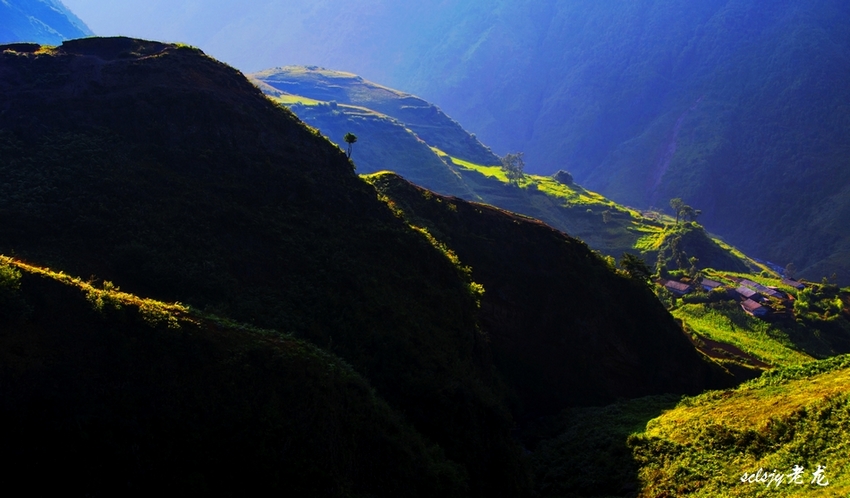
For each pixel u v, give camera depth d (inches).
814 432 1191.6
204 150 1589.6
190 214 1414.9
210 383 879.7
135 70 1720.0
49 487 726.5
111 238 1267.2
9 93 1563.7
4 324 787.4
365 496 912.9
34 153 1414.9
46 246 1197.7
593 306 2315.5
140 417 811.4
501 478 1261.1
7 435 728.3
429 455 1072.2
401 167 7244.1
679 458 1323.8
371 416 1016.9
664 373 2375.7
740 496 1095.6
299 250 1466.5
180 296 1211.9
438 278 1694.1
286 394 920.3
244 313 1235.2
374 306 1416.1
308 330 1275.8
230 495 812.6
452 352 1480.1
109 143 1504.7
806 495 989.2
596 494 1327.5
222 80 1833.2
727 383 2524.6
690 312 3956.7
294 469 861.2
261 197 1555.1
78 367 804.0
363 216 1699.1
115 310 869.2
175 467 802.2
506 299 2214.6
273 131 1772.9
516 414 1863.9
